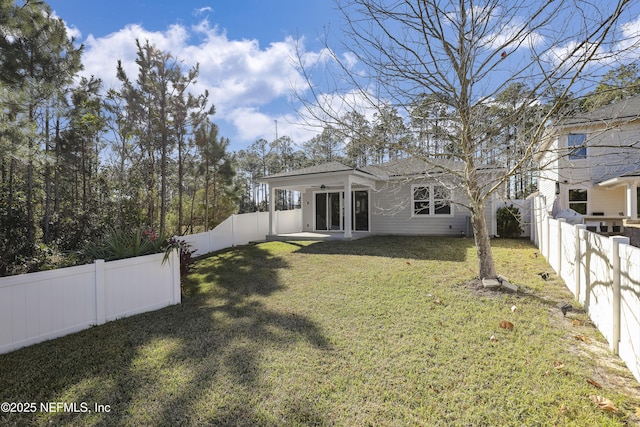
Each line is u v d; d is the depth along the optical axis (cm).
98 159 1433
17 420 253
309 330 413
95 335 423
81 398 280
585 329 381
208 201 1619
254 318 468
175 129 1291
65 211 1082
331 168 1337
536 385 273
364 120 571
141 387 295
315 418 245
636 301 275
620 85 469
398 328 407
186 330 433
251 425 240
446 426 232
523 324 400
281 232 1620
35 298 404
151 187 1345
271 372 313
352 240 1239
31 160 634
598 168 1198
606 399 246
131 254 527
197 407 262
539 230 916
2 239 559
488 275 575
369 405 259
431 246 1036
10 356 364
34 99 741
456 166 989
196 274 789
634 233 879
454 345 353
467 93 533
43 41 884
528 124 539
